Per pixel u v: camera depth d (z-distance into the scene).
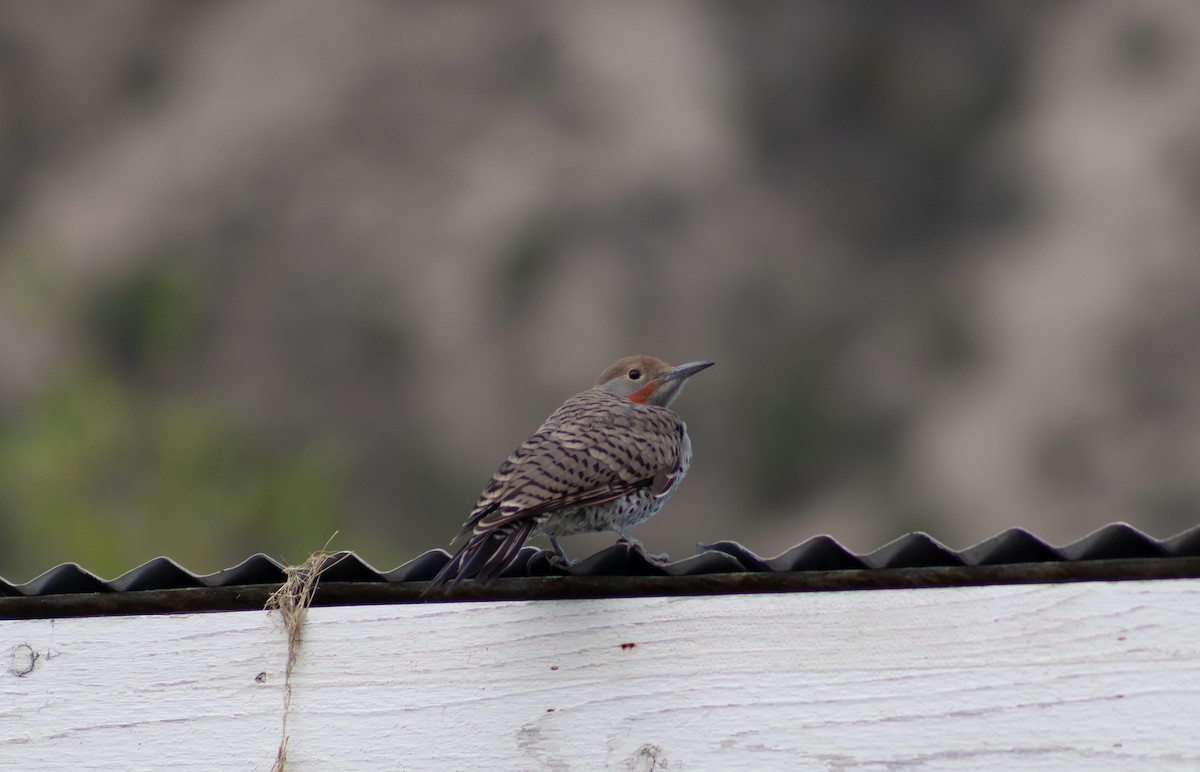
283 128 20.72
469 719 3.85
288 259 19.89
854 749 3.68
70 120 20.89
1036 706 3.63
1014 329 19.67
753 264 20.16
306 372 19.20
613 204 20.33
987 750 3.63
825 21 21.89
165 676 4.00
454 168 20.55
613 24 21.59
